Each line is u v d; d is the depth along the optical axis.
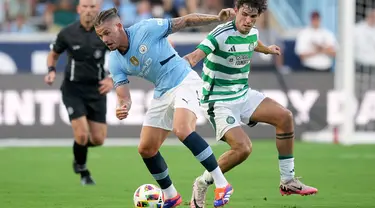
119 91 23.58
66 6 60.12
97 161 41.00
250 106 25.20
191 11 58.75
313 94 51.00
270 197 28.25
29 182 32.97
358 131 51.44
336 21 59.12
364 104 51.47
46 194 29.33
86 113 33.31
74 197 28.50
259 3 23.75
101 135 33.94
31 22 59.97
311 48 55.34
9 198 28.25
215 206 23.14
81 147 32.41
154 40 23.27
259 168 37.47
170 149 46.66
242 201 27.25
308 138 51.06
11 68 51.78
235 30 24.27
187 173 35.69
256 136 50.91
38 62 51.97
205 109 25.00
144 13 58.22
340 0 49.41
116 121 49.72
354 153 44.47
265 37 55.41
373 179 33.62
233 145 24.30
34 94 49.41
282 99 50.91
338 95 50.53
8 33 58.47
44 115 49.50
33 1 60.78
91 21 33.06
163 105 23.67
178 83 23.50
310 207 25.84
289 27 61.56
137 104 49.72
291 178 25.39
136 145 48.84
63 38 33.22
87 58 33.22
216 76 24.75
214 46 24.11
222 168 24.45
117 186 31.64
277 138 25.25
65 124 49.62
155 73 23.53
